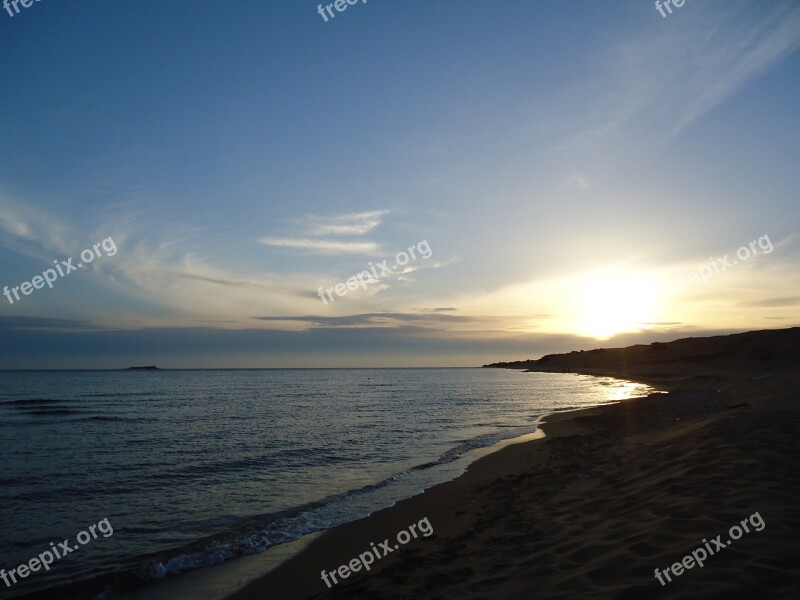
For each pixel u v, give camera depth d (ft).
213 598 22.41
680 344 402.52
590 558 18.56
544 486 35.19
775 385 98.99
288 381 328.49
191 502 39.96
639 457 39.17
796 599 12.63
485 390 209.05
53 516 36.88
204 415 111.14
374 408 125.08
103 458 59.98
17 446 69.97
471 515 30.45
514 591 17.08
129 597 23.00
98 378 386.73
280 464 54.54
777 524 17.78
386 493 40.01
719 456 29.76
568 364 586.86
